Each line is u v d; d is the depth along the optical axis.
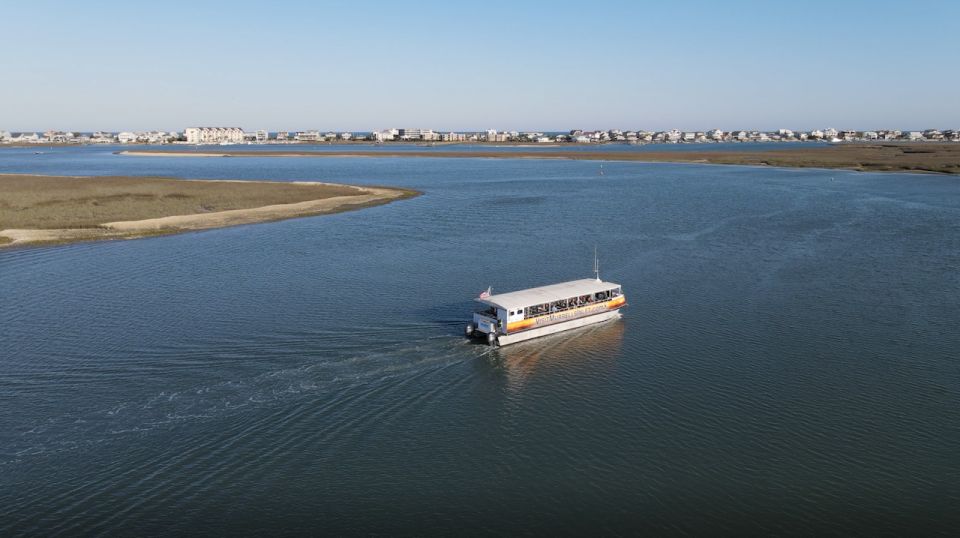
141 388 52.00
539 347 62.53
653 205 156.75
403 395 51.84
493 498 38.94
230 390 51.84
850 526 36.53
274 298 75.75
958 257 95.75
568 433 46.22
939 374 55.03
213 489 39.38
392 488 39.75
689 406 50.09
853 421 47.47
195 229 122.56
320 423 47.12
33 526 35.94
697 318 69.94
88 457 42.50
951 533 35.97
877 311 71.19
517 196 178.00
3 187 185.12
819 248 103.19
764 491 39.56
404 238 113.31
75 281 83.62
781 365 57.31
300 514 37.28
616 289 71.44
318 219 135.38
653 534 35.94
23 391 51.44
